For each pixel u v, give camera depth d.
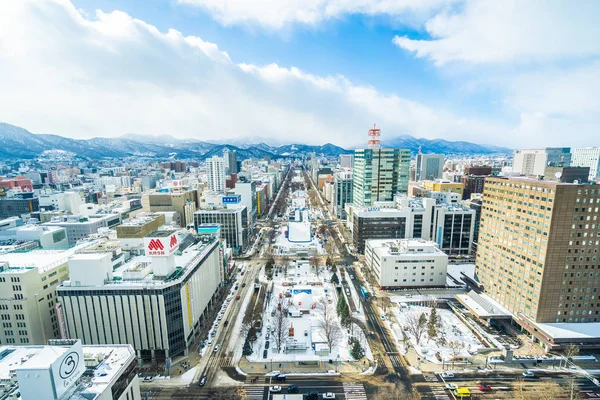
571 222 112.19
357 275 189.25
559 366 106.62
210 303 149.75
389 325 133.62
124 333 106.94
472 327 130.00
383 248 181.12
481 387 95.94
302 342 118.88
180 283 110.25
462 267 189.75
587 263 115.06
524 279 125.19
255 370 106.62
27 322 109.88
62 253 135.50
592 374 102.81
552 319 118.81
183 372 105.81
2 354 76.12
